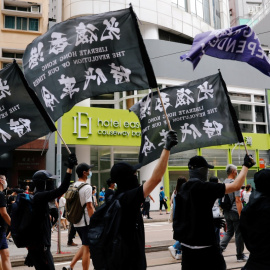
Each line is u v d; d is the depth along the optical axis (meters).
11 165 19.39
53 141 20.11
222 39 4.56
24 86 4.27
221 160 24.98
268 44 34.97
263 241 3.00
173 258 7.52
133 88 3.87
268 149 26.64
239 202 6.54
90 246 2.72
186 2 27.66
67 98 4.07
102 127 20.97
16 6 22.44
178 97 5.80
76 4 23.61
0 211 5.08
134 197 2.71
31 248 3.93
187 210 3.46
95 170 24.39
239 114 26.38
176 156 23.83
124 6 24.05
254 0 53.97
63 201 14.55
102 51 4.01
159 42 23.59
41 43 4.25
